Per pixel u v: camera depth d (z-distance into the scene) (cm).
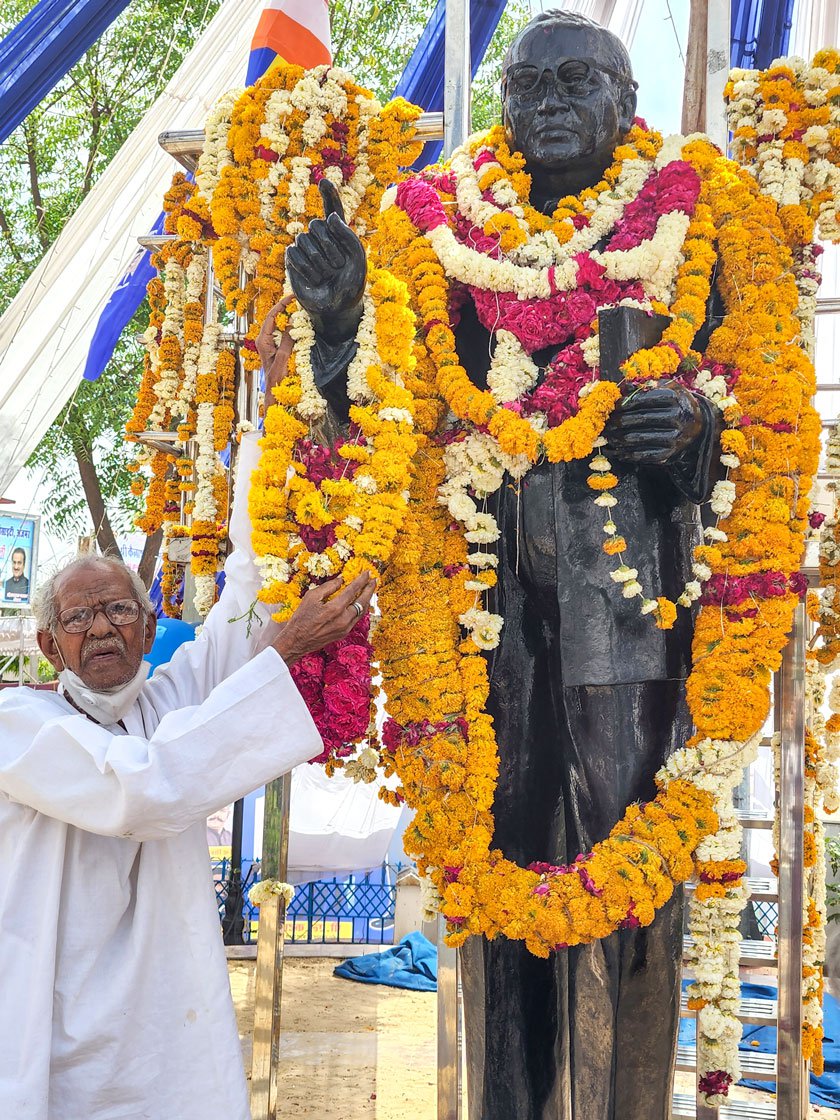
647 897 225
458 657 257
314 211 309
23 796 210
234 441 418
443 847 245
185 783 206
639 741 240
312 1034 566
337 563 237
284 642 229
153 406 477
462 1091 419
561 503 246
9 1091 200
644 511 245
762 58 566
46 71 566
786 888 310
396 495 241
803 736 312
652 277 249
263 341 256
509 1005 256
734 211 262
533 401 246
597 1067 234
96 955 215
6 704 223
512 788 260
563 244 255
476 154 277
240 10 554
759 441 244
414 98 621
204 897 224
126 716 237
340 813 812
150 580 1083
